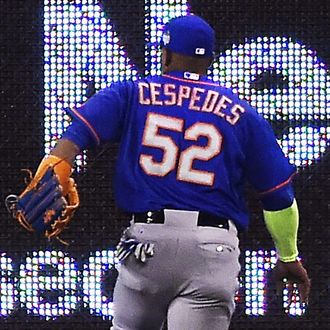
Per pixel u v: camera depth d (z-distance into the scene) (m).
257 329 19.98
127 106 14.82
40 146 20.06
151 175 14.54
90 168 20.08
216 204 14.54
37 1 20.06
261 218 20.05
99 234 20.06
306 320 20.00
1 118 20.06
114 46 20.11
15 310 20.05
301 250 19.98
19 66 20.08
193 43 15.00
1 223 20.03
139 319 14.81
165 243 14.35
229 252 14.55
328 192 20.00
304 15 20.02
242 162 14.89
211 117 14.71
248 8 20.05
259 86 20.03
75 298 20.03
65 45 20.09
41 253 20.05
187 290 14.48
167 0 20.03
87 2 20.09
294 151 20.02
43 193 14.38
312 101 20.02
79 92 20.09
